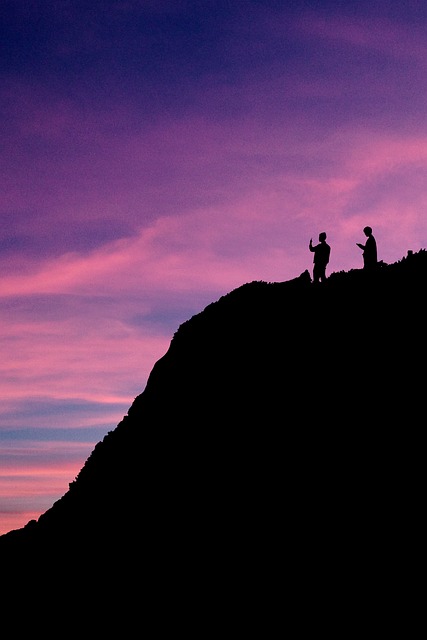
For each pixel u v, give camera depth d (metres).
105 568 34.31
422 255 36.62
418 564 21.66
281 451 30.03
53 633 32.72
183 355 44.00
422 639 19.69
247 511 28.59
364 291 35.94
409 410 26.91
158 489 35.62
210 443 34.50
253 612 24.30
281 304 40.28
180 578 28.78
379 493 24.75
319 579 23.50
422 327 30.50
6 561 41.91
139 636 27.94
